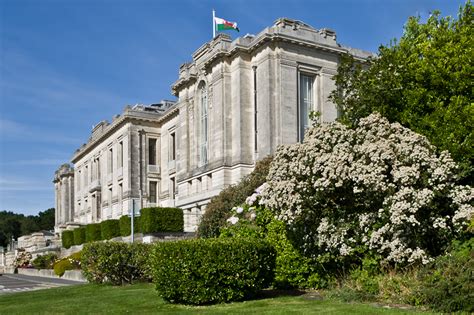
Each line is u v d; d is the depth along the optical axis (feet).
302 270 52.31
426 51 66.54
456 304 37.04
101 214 251.60
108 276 75.51
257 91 140.15
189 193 161.89
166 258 48.57
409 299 41.09
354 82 72.43
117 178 229.86
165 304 48.85
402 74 67.72
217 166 143.43
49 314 46.47
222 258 47.78
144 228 135.13
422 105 64.69
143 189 219.00
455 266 40.57
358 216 49.42
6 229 449.48
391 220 44.73
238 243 48.85
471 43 64.90
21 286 105.91
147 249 75.25
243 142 139.95
